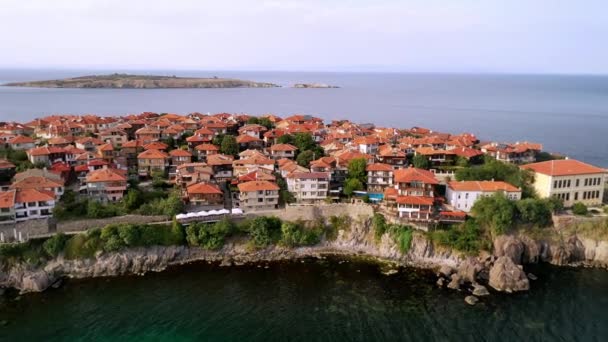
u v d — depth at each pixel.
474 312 74.56
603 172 108.06
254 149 151.00
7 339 66.38
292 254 96.75
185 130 169.38
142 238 91.19
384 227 98.62
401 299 78.81
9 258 83.94
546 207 98.12
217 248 94.94
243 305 76.44
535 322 71.88
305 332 68.94
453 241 93.69
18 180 103.38
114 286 82.50
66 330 68.81
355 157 126.69
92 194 105.12
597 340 67.31
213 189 106.56
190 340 66.69
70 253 87.19
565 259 92.94
